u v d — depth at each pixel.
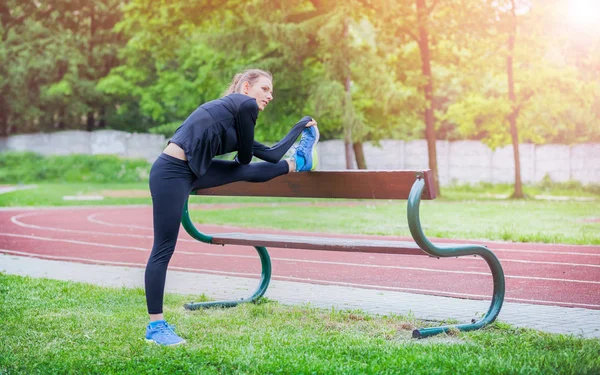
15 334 5.12
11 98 52.09
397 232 15.15
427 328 5.18
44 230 16.14
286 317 5.84
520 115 35.81
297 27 30.42
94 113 57.53
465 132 36.72
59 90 50.81
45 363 4.27
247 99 5.03
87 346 4.75
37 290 7.18
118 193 35.31
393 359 4.29
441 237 14.17
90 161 47.78
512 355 4.42
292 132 5.40
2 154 47.75
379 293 7.38
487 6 32.28
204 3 32.41
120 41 54.50
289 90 32.75
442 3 32.91
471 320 5.49
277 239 5.93
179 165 4.88
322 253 11.34
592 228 16.19
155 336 4.87
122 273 8.92
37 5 54.56
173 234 4.96
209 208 25.45
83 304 6.38
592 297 7.35
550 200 32.03
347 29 31.58
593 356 4.32
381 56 34.06
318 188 5.68
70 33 52.44
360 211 22.58
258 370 4.07
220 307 6.39
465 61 34.56
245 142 5.07
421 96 32.34
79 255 11.32
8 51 51.78
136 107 56.41
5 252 11.65
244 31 31.44
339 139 46.50
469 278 8.70
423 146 42.44
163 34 34.16
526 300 7.04
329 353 4.50
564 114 36.75
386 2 30.75
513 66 36.06
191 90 43.78
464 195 35.66
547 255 11.16
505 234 13.87
